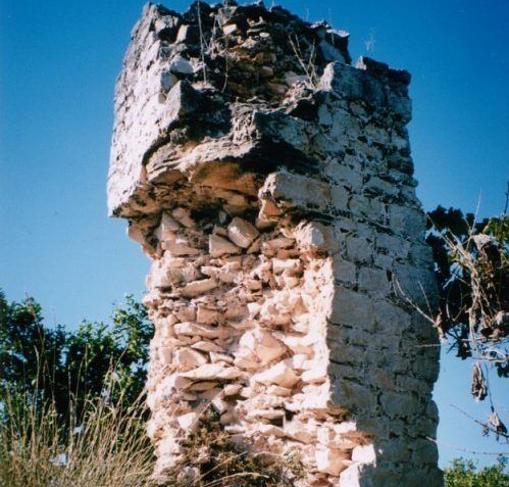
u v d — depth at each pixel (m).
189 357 5.23
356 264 4.93
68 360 8.66
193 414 5.05
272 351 5.00
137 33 6.31
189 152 5.14
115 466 4.26
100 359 8.84
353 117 5.38
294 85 5.57
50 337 8.84
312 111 5.18
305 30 6.11
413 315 5.09
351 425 4.51
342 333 4.68
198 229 5.61
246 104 5.12
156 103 5.38
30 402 4.49
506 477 10.61
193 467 4.75
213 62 5.61
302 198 4.89
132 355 9.05
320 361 4.63
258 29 5.84
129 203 5.69
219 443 4.84
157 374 5.46
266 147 4.86
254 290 5.30
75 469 4.12
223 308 5.35
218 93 5.21
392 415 4.71
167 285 5.49
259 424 4.93
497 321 4.70
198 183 5.21
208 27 5.95
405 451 4.68
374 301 4.91
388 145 5.53
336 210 5.01
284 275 5.12
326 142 5.16
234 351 5.22
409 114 5.74
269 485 4.53
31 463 4.02
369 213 5.18
